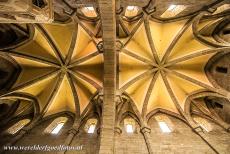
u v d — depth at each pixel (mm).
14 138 14445
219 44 15609
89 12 17078
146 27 16406
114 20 13812
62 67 17344
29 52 17141
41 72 17406
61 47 17375
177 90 17219
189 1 14453
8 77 16844
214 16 15438
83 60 17344
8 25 16297
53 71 17344
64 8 15047
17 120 16281
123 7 15625
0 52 15961
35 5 8938
